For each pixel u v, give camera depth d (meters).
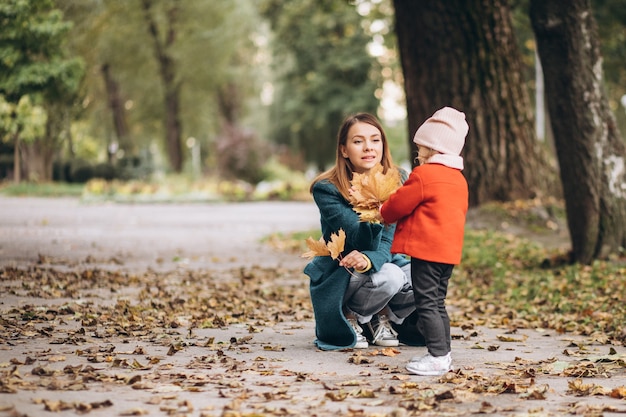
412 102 15.43
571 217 11.80
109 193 36.38
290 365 5.55
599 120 11.55
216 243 17.06
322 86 55.91
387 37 34.81
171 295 9.30
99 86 49.44
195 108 50.81
